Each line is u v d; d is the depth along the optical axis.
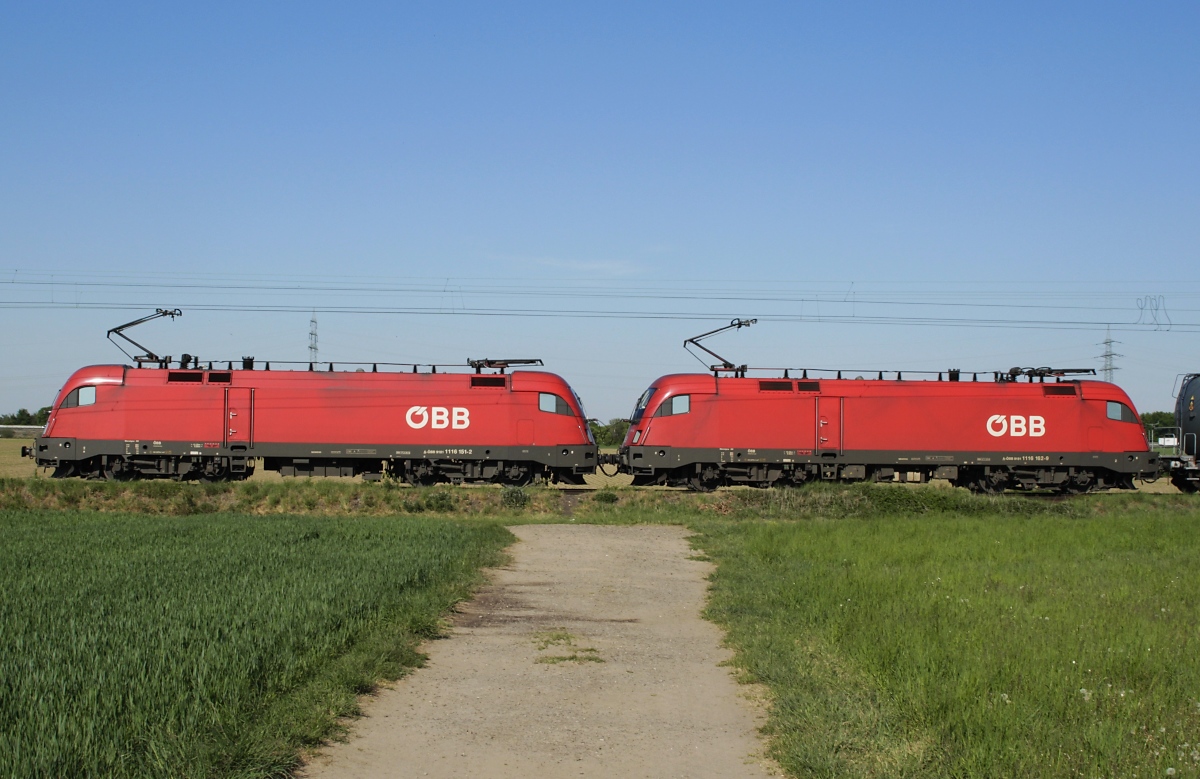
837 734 8.62
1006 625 12.84
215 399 35.31
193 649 9.93
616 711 9.70
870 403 36.53
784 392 36.38
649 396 37.09
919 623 12.66
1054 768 7.71
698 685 10.73
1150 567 19.05
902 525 26.16
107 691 8.46
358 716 9.24
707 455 36.03
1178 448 39.31
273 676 9.58
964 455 36.59
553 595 16.42
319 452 35.47
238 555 17.42
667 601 16.17
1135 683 10.35
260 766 7.51
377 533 21.84
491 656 11.81
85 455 35.09
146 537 20.61
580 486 39.25
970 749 8.07
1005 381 37.62
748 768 8.20
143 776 7.03
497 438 35.78
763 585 16.70
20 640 10.19
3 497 30.89
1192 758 7.95
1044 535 24.19
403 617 12.91
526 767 8.08
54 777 6.78
